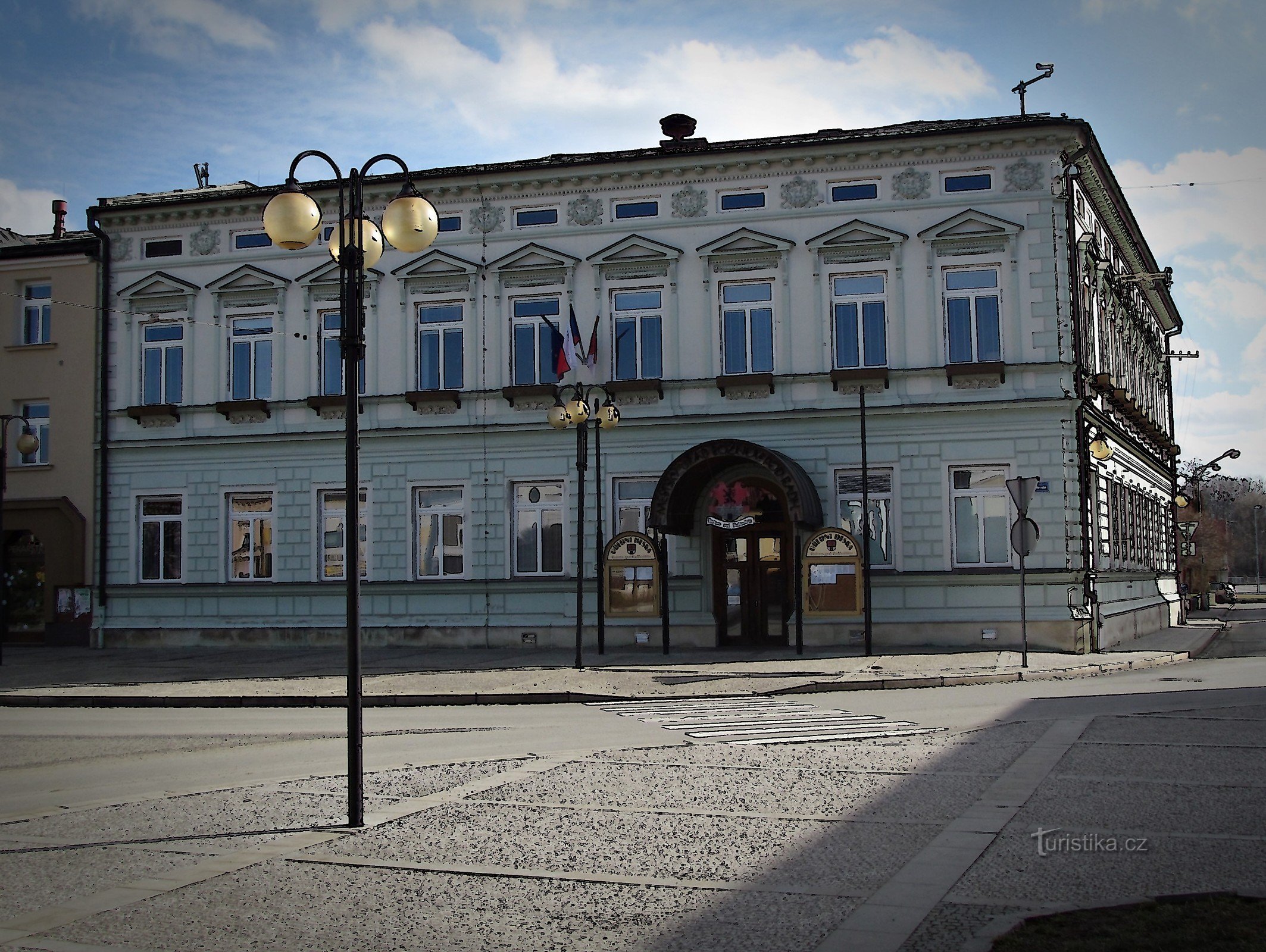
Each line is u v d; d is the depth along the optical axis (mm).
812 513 26125
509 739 14984
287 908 7254
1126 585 33500
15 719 19203
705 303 29047
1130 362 39594
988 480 27406
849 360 28359
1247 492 163000
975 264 27844
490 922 6879
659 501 26719
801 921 6742
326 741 15352
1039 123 27359
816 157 28516
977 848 8359
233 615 31609
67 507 32844
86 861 8609
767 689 20172
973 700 18078
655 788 11055
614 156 29453
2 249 33531
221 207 32031
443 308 30828
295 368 31562
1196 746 12750
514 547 30016
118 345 32812
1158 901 6699
